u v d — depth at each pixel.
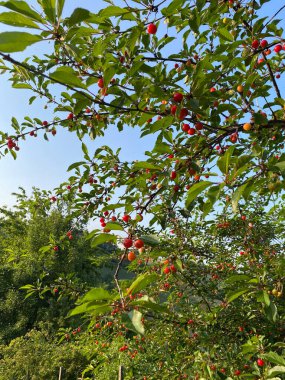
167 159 2.27
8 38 1.27
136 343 4.75
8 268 16.95
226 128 2.30
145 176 2.37
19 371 11.12
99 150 3.45
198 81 1.97
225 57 2.21
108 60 1.98
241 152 2.40
